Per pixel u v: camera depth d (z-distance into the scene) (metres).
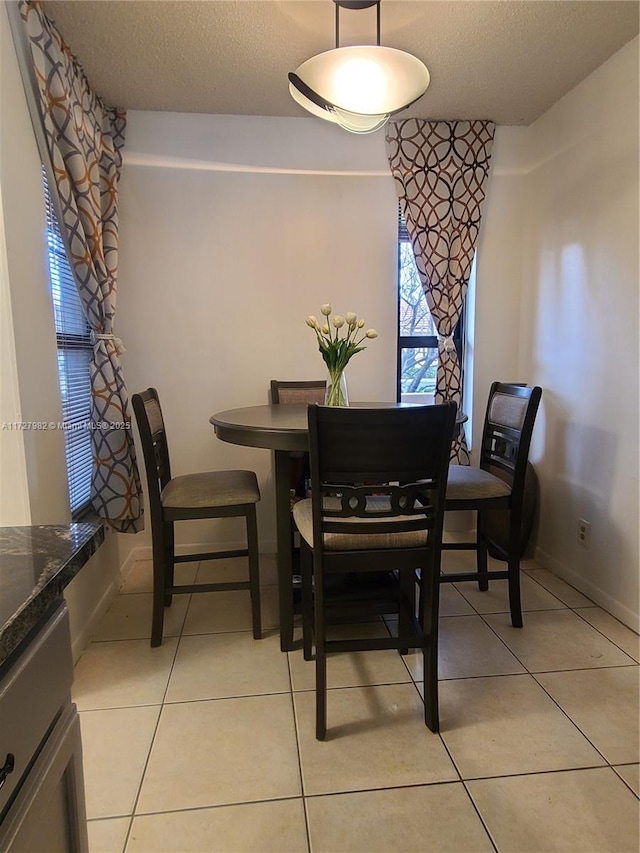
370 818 1.26
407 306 2.98
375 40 2.01
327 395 2.06
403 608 1.90
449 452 1.44
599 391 2.29
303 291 2.82
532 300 2.85
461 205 2.80
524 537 2.74
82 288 2.11
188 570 2.77
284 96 2.47
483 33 1.97
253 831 1.23
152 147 2.64
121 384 2.29
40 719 0.70
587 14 1.86
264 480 2.95
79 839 0.83
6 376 1.58
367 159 2.77
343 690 1.74
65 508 1.94
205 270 2.75
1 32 1.55
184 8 1.81
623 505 2.15
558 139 2.55
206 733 1.54
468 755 1.45
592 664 1.87
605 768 1.40
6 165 1.57
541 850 1.17
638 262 2.04
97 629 2.15
